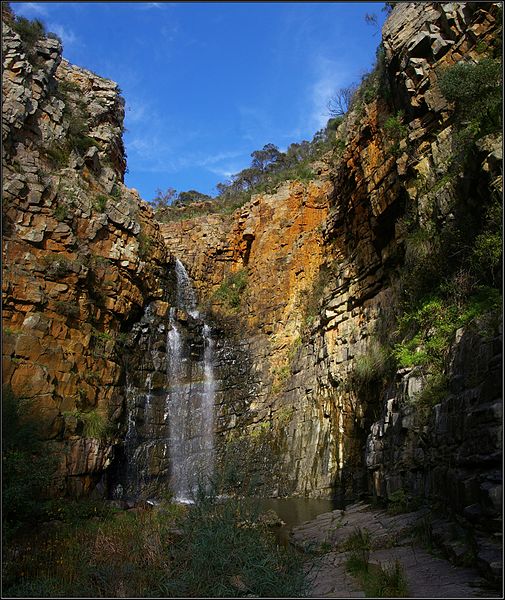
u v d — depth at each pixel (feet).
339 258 79.56
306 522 43.52
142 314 70.33
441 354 34.86
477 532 22.38
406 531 29.94
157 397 69.56
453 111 46.26
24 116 54.03
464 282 36.52
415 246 46.78
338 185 83.76
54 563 26.78
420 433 33.53
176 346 77.00
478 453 23.47
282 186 110.42
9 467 28.89
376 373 54.24
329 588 22.72
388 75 57.93
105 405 54.13
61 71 75.05
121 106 83.20
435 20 49.80
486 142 34.86
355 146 69.21
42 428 41.22
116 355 59.47
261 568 23.48
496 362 23.73
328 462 64.90
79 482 45.32
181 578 23.56
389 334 52.90
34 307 48.70
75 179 59.36
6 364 42.63
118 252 61.98
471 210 38.22
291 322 89.71
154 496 63.41
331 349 70.44
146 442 65.62
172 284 87.20
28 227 51.72
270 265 99.55
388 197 57.36
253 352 91.30
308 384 75.36
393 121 55.77
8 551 26.61
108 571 24.66
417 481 33.96
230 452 76.54
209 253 112.16
